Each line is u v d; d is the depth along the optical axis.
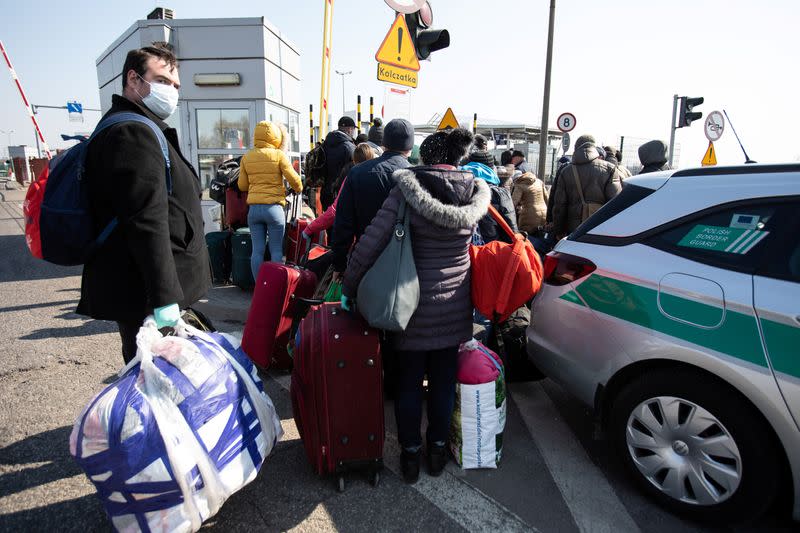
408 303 2.21
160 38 6.77
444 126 6.66
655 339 2.33
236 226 6.14
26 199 2.07
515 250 2.44
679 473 2.28
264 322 3.52
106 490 1.82
